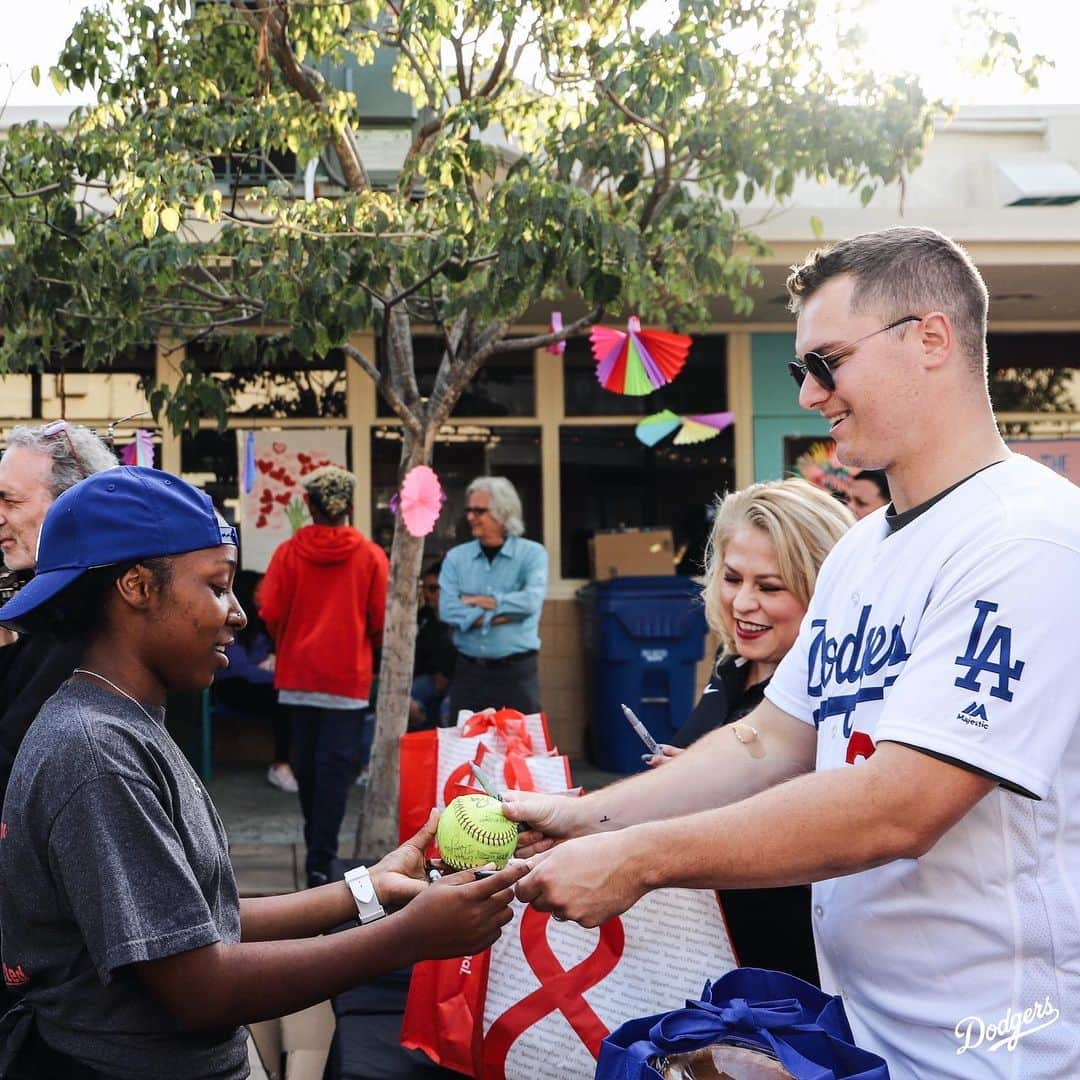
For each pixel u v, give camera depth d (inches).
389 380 213.2
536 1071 87.4
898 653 68.1
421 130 214.4
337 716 228.8
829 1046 60.5
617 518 349.4
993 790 63.6
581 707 348.2
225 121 202.1
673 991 87.0
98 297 203.6
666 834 65.9
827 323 69.4
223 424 213.5
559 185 175.2
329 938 68.5
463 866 79.0
